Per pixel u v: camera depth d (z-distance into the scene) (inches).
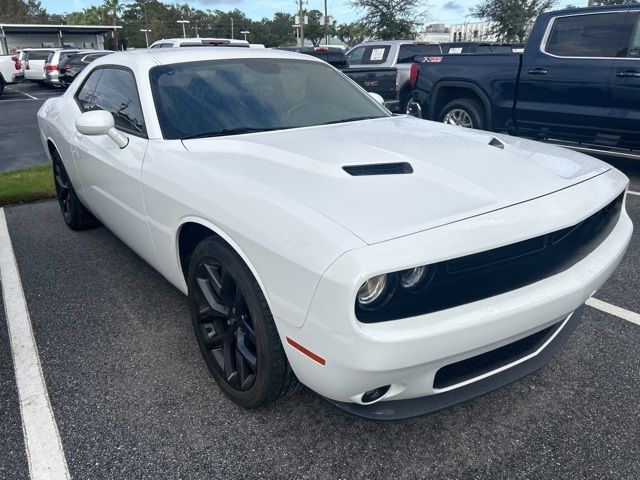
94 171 135.0
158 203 101.7
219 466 81.7
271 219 75.2
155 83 117.4
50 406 95.3
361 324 66.6
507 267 75.7
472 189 81.2
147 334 118.6
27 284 144.9
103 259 161.5
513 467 80.8
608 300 132.0
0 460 83.2
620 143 231.6
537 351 88.0
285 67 135.3
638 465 80.8
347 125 121.0
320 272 66.3
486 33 976.3
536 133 261.3
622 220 104.3
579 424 89.4
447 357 71.3
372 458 83.0
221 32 3752.5
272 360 80.8
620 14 222.4
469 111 285.4
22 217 205.2
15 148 358.0
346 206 74.3
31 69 959.6
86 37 1760.6
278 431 88.7
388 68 370.6
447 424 90.3
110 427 89.9
